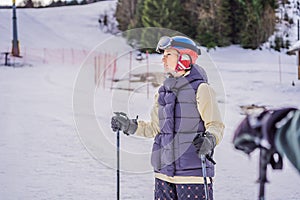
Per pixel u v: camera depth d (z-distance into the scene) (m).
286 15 38.09
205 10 34.50
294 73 23.23
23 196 4.81
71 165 6.05
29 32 36.94
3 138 7.51
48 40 35.53
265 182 0.74
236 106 14.37
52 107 10.92
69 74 19.25
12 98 12.12
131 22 33.91
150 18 31.53
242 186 5.49
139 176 5.73
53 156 6.47
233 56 32.34
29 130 8.18
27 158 6.32
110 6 45.72
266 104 15.13
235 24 35.22
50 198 4.77
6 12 42.56
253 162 6.80
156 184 2.94
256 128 0.66
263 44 34.84
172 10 32.06
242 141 0.68
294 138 0.62
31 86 14.91
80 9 46.25
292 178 5.84
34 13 44.50
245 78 21.17
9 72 19.33
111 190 5.12
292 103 15.61
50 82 16.17
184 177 2.76
